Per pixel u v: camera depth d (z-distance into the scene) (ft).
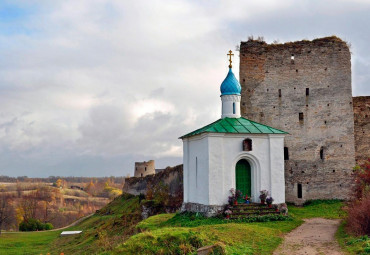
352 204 87.66
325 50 137.18
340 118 135.03
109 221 170.50
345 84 136.05
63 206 400.26
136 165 312.91
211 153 97.55
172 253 66.74
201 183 101.04
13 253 133.18
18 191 426.92
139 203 191.83
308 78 137.08
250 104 138.21
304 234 80.48
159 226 98.84
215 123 106.01
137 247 70.03
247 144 100.22
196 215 99.25
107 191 550.77
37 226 231.71
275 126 137.18
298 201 133.90
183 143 113.50
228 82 111.14
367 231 71.31
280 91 137.90
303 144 135.54
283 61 138.62
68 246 136.46
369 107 143.13
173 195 172.45
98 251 92.48
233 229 79.10
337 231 81.82
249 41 140.26
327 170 134.10
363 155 140.87
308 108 136.36
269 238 75.20
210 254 61.82
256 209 97.35
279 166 102.68
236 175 101.65
